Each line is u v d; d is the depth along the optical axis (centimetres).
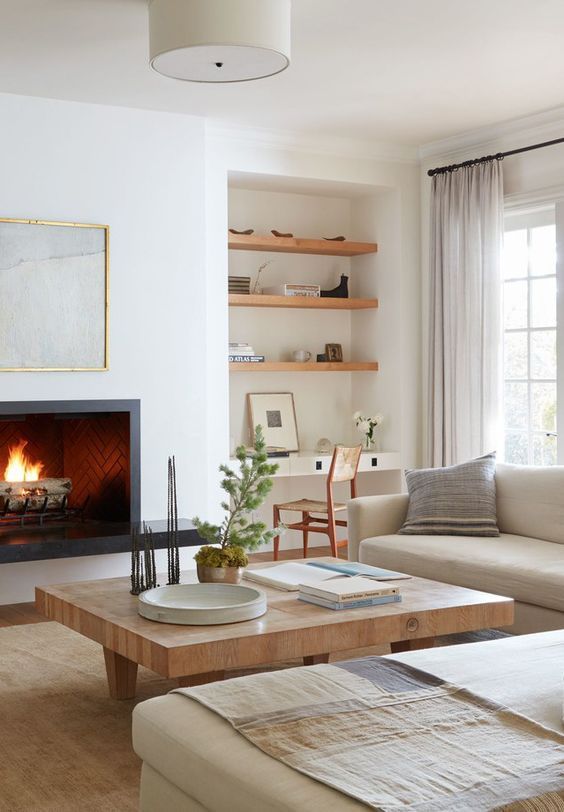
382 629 336
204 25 384
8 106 539
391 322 696
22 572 551
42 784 290
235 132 617
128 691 372
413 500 519
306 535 644
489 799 172
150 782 224
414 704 218
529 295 628
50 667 416
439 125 616
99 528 552
